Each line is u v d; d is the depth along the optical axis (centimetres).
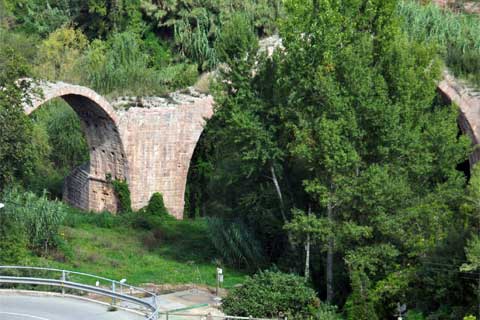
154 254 5597
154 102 6388
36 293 4156
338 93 4700
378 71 4872
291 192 5266
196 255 5600
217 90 5116
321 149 4678
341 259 4953
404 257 4694
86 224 6025
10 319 3625
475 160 6394
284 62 4881
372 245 4681
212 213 6306
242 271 5381
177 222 6325
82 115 6344
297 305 4409
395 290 4334
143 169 6338
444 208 4631
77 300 4056
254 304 4350
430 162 4931
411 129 4841
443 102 6419
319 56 4741
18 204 5106
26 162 5031
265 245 5544
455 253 4169
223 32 5206
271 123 5056
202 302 4594
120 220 6128
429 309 4238
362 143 4794
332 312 4438
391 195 4616
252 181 5334
